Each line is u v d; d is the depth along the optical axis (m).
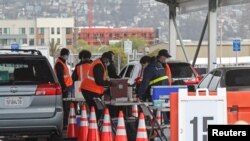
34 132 17.56
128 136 19.45
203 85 24.66
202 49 112.19
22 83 17.53
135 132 19.42
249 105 14.38
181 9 48.72
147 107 18.81
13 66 18.00
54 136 17.94
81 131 20.28
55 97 17.70
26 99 17.44
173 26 49.59
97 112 21.73
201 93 13.74
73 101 25.66
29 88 17.45
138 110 21.81
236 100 14.37
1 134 17.33
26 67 17.97
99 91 22.34
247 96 14.38
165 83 22.27
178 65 32.81
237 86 21.69
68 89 26.86
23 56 18.08
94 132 18.89
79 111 26.00
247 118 14.40
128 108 22.41
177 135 13.64
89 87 22.34
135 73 35.28
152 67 22.16
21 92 17.38
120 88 20.56
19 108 17.34
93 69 22.20
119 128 17.50
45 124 17.53
